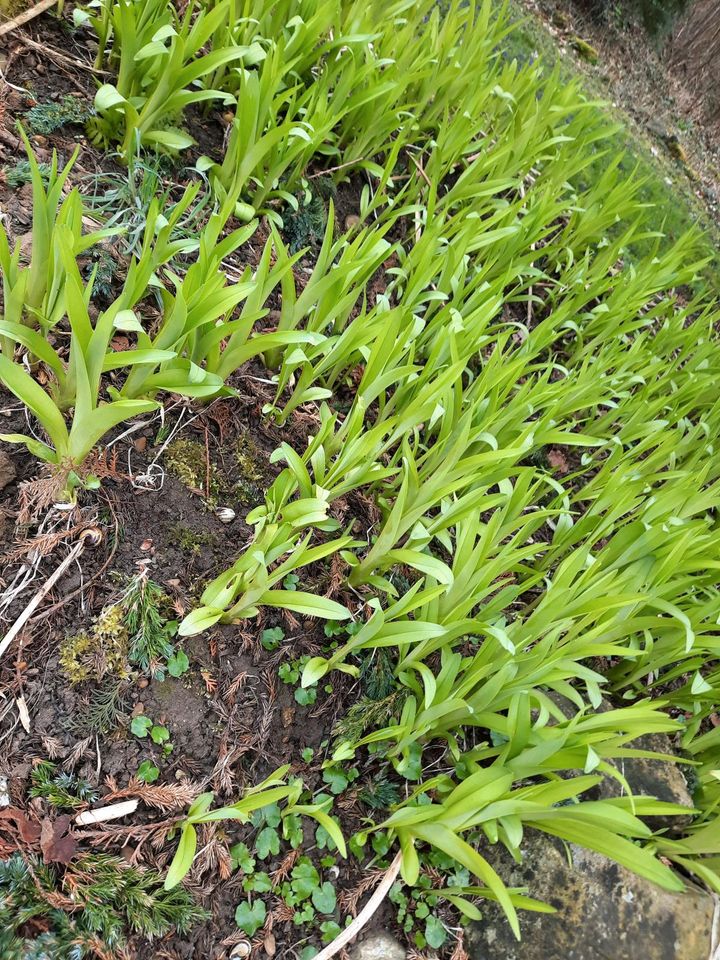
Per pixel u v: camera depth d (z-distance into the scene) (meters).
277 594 0.47
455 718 0.52
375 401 0.72
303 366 0.57
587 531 0.65
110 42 0.67
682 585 0.58
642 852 0.39
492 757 0.58
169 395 0.57
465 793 0.45
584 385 0.73
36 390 0.40
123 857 0.42
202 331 0.49
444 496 0.51
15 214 0.55
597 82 1.89
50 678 0.44
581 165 0.93
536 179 1.00
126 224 0.57
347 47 0.69
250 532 0.56
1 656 0.43
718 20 2.22
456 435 0.59
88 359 0.39
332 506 0.62
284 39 0.62
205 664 0.50
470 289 0.73
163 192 0.65
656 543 0.57
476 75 0.85
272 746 0.51
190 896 0.44
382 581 0.55
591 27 2.18
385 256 0.57
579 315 0.93
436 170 0.81
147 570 0.50
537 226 0.80
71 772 0.43
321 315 0.57
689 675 0.81
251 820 0.48
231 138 0.63
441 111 0.90
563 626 0.49
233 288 0.45
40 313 0.45
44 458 0.45
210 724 0.49
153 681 0.48
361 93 0.70
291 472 0.48
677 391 0.81
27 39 0.62
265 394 0.64
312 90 0.63
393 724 0.55
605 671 0.73
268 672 0.53
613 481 0.62
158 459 0.54
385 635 0.49
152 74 0.61
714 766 0.69
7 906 0.37
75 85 0.64
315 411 0.67
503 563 0.49
